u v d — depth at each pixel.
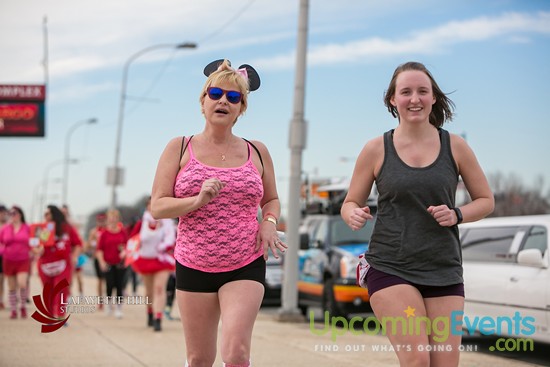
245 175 8.27
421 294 7.75
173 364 13.71
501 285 16.17
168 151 8.45
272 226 8.45
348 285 21.78
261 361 14.30
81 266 29.12
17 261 22.38
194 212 8.16
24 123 61.12
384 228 7.84
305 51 24.17
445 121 8.47
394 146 7.95
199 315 8.37
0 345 15.88
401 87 7.95
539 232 16.12
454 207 7.86
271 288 31.48
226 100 8.27
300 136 24.02
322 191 25.23
